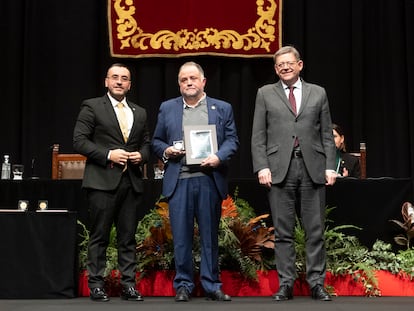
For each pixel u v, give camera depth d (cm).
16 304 401
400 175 753
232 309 364
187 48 741
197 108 443
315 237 436
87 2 763
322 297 423
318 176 436
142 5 747
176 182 431
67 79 757
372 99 762
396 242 496
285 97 446
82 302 415
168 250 477
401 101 756
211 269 427
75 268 458
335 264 478
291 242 437
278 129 441
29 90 754
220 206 437
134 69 762
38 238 450
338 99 758
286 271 433
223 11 743
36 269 447
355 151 748
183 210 428
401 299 439
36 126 754
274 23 744
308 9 764
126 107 459
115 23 747
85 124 446
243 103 753
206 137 429
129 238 441
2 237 450
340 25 762
